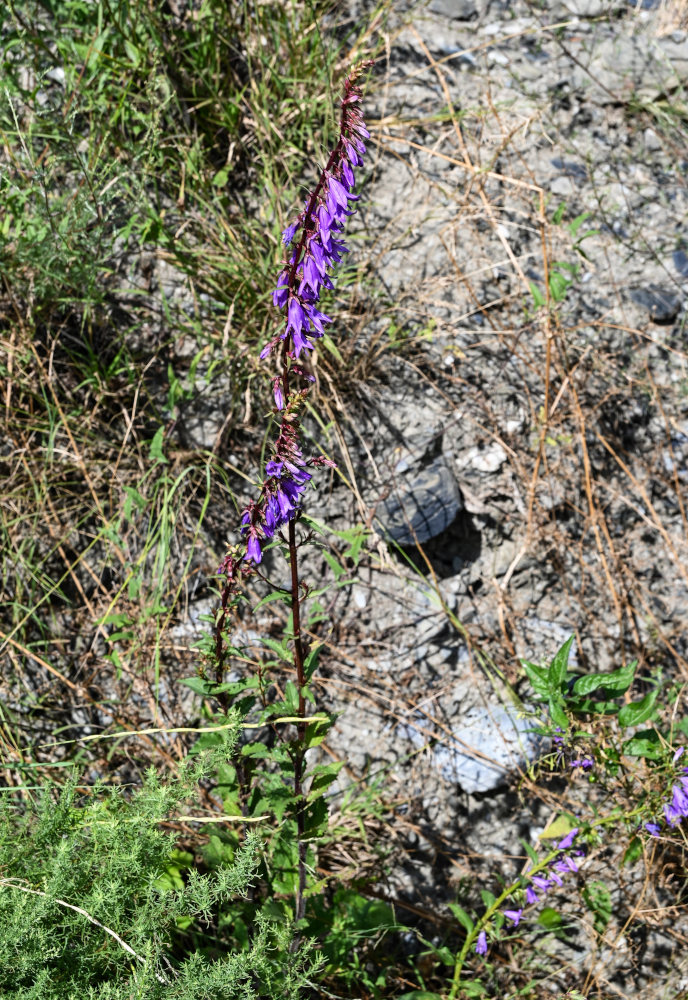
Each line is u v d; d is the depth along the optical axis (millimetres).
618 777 1350
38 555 1463
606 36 1740
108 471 1485
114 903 1144
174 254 1512
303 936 1284
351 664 1454
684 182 1660
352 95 1052
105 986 1109
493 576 1492
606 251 1598
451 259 1562
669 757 1278
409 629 1465
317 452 1482
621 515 1519
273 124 1593
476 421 1513
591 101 1692
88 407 1509
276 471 1110
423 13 1726
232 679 1426
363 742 1439
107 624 1448
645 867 1411
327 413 1488
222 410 1501
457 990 1321
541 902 1420
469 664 1466
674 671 1493
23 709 1421
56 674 1422
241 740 1406
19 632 1439
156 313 1538
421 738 1443
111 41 1561
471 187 1604
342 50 1663
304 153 1590
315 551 1465
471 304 1553
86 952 1145
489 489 1499
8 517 1467
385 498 1474
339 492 1478
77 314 1522
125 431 1501
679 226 1631
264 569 1463
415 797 1431
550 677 1308
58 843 1189
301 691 1199
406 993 1362
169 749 1416
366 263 1552
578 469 1514
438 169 1617
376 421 1498
